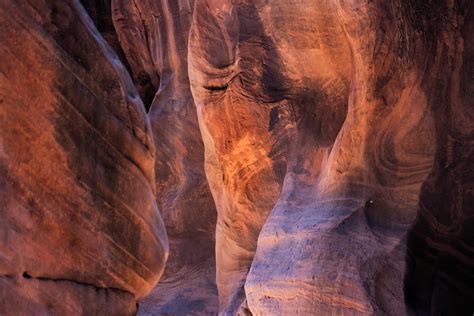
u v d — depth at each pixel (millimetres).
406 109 6824
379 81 6848
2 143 4047
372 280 6633
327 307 6719
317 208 7168
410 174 6820
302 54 8156
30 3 4137
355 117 6961
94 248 4402
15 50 4066
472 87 6746
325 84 8070
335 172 7086
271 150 8398
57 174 4238
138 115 4613
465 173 6754
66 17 4289
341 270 6711
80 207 4336
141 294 4746
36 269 4164
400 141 6855
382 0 6797
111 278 4500
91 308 4383
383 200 6859
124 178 4531
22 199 4121
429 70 6773
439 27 6746
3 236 4031
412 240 6711
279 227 7336
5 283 4012
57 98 4219
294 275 6906
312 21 8031
